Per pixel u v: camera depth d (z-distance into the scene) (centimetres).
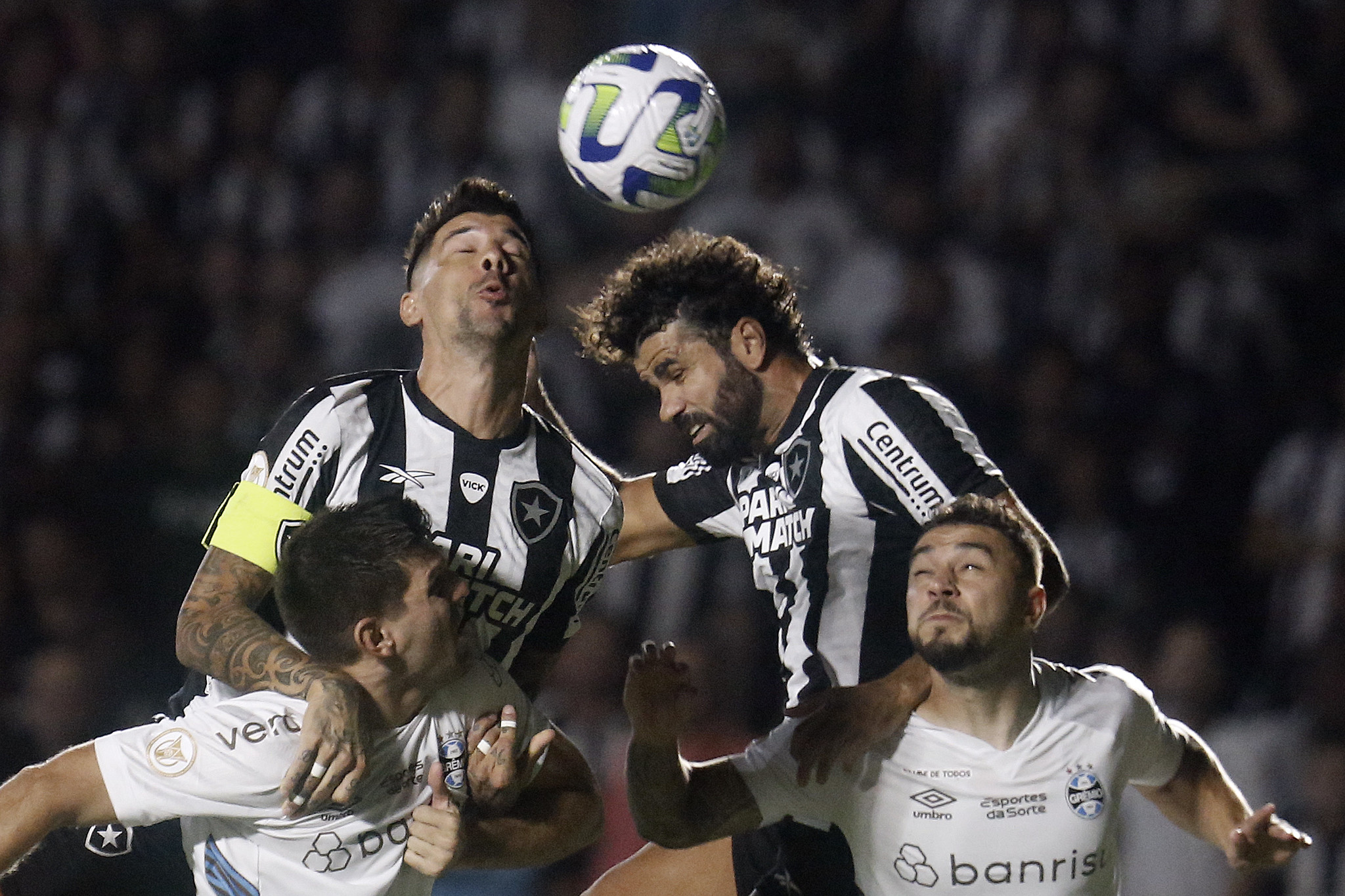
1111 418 3112
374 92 3647
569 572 1433
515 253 1407
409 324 1448
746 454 1513
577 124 1535
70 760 1266
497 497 1395
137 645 2669
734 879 1544
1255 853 1352
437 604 1285
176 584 2786
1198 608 2834
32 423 3072
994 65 3638
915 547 1340
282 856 1304
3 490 2797
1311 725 2473
